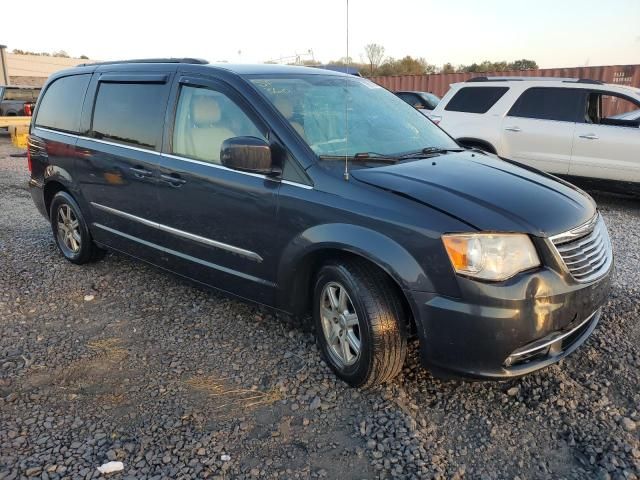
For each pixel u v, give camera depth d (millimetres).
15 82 42000
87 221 4883
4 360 3498
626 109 8945
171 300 4426
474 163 3535
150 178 4035
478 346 2682
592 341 3678
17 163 12164
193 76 3877
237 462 2617
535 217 2803
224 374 3365
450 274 2668
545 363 2828
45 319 4098
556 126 8008
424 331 2783
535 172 3625
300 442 2760
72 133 4883
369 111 3928
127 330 3932
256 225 3389
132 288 4672
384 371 2998
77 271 5062
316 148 3289
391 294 2961
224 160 3217
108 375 3355
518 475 2553
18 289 4633
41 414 2957
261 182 3342
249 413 2986
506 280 2656
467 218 2709
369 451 2693
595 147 7711
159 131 4016
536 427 2877
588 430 2842
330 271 3113
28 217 7109
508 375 2734
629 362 3443
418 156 3568
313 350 3613
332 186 3072
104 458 2625
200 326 3980
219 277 3764
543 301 2686
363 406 3037
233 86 3607
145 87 4203
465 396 3127
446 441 2779
